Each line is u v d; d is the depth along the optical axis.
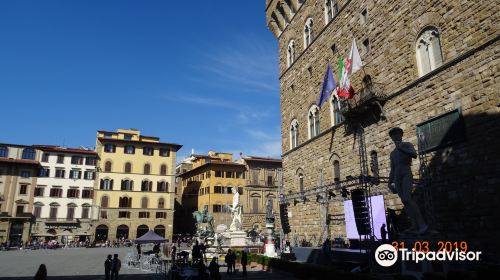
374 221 28.72
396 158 19.80
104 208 86.00
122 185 88.81
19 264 40.72
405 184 19.23
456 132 22.97
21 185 80.56
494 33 21.20
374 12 32.69
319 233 38.31
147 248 64.50
